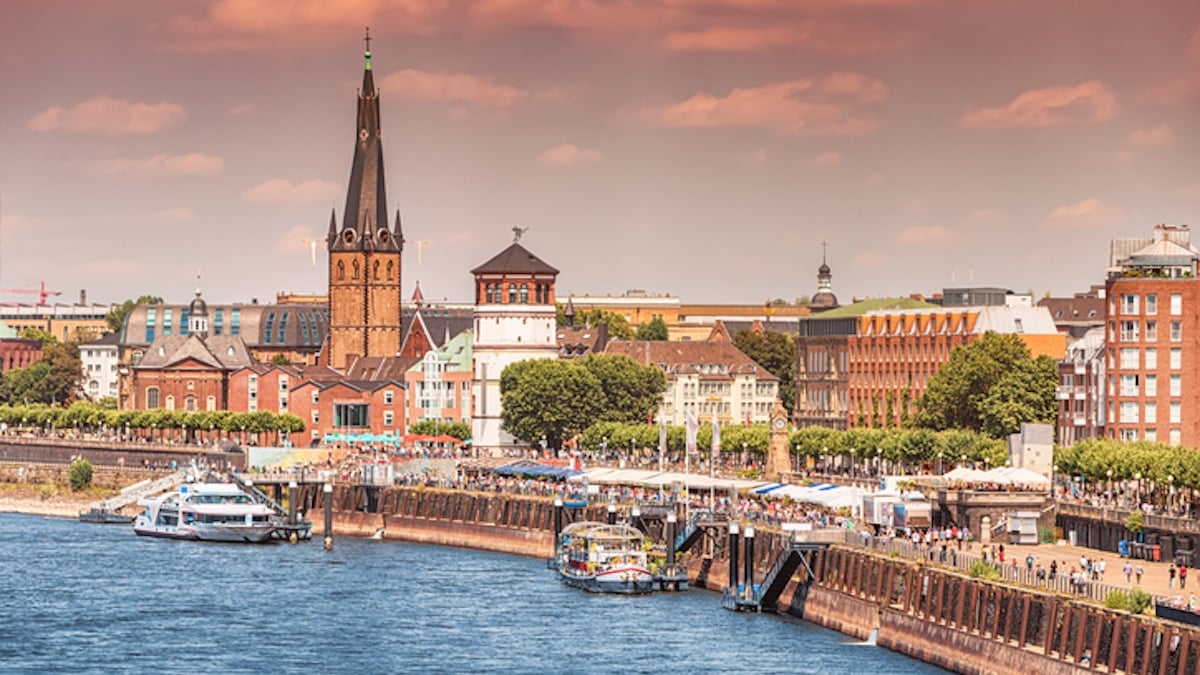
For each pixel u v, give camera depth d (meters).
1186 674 189.75
